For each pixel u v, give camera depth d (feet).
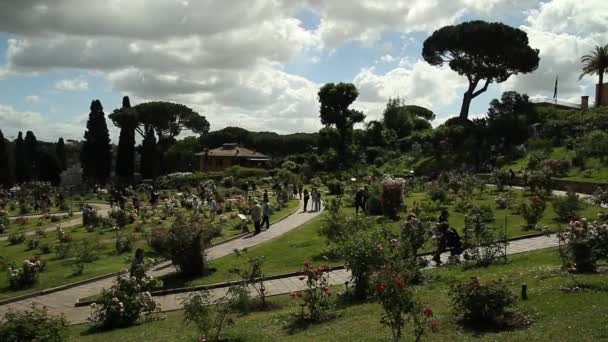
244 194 158.61
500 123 198.29
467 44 222.69
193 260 58.44
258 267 46.01
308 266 38.83
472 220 55.57
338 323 33.81
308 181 216.33
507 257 51.47
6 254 77.56
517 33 220.02
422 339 27.66
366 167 226.99
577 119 177.27
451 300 32.76
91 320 42.34
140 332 37.17
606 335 24.48
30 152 298.15
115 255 73.46
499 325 29.01
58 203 165.48
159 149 289.12
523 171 142.72
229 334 32.91
